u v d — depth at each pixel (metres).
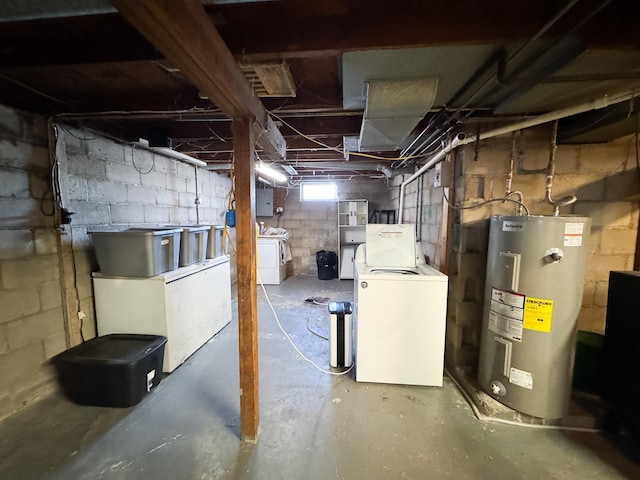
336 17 1.15
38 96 1.79
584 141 1.98
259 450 1.52
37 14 1.01
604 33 1.08
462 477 1.37
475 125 2.04
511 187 2.09
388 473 1.39
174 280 2.28
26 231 1.86
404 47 1.15
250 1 1.03
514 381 1.73
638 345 1.51
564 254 1.58
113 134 2.45
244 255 1.53
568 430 1.66
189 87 1.70
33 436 1.61
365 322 2.10
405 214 4.16
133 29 1.26
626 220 2.05
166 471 1.40
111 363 1.80
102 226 2.39
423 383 2.09
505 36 1.10
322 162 3.58
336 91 1.73
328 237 5.80
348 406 1.88
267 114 1.78
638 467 1.42
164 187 3.20
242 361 1.56
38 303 1.92
